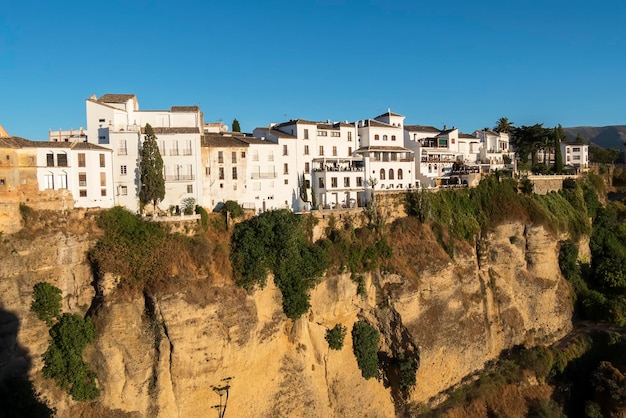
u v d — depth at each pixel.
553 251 79.44
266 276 54.88
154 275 49.34
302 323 57.06
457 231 72.50
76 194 52.97
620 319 76.00
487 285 72.31
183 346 48.72
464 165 90.31
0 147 46.50
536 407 62.53
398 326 62.12
